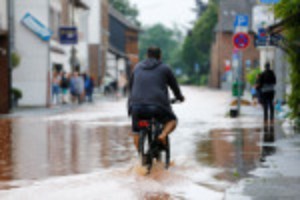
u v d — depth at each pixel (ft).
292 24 81.41
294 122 89.56
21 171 50.52
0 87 136.36
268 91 104.22
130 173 48.01
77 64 284.61
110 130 91.04
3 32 134.72
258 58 451.94
